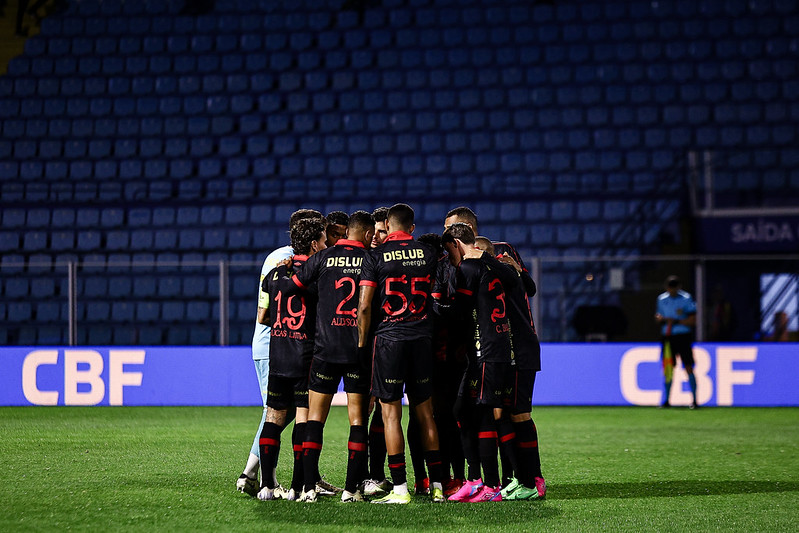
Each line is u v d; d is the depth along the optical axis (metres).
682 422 38.81
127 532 16.92
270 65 75.12
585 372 46.50
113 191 67.12
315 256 20.84
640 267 58.78
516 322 21.03
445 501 20.42
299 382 20.97
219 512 18.81
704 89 71.19
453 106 71.88
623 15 76.44
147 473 24.14
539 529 17.34
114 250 62.31
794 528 17.48
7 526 17.39
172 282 59.09
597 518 18.41
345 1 78.69
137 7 79.12
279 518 18.22
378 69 74.25
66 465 25.56
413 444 21.66
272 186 67.25
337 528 17.33
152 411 42.84
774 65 72.12
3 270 60.00
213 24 77.81
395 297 20.25
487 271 20.69
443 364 21.81
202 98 72.88
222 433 33.75
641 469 25.69
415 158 68.44
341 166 68.56
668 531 17.20
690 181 62.50
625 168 66.88
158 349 46.19
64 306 57.50
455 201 64.75
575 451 29.58
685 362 44.78
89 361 46.09
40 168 69.12
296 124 71.38
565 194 64.31
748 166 65.94
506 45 75.19
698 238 59.47
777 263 55.69
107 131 71.25
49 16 78.69
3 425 36.38
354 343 20.44
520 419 20.84
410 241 20.66
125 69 75.06
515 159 67.94
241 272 59.69
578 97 71.56
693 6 76.19
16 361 46.25
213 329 56.78
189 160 69.00
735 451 29.58
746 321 55.22
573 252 61.56
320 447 20.44
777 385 45.59
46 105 72.88
